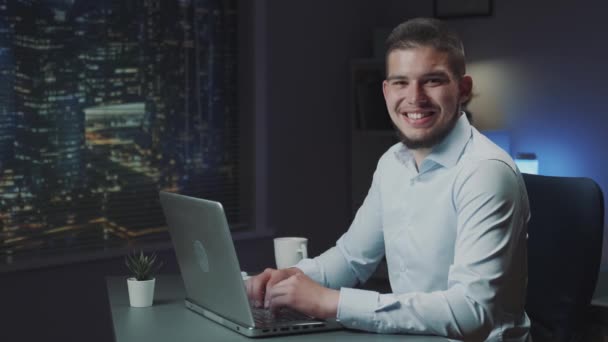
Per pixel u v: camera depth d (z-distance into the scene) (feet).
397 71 6.46
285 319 6.43
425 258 6.78
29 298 12.01
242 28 14.74
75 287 12.53
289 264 8.14
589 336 8.89
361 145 16.17
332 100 15.97
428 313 6.04
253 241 14.66
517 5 15.24
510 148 15.43
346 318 6.18
